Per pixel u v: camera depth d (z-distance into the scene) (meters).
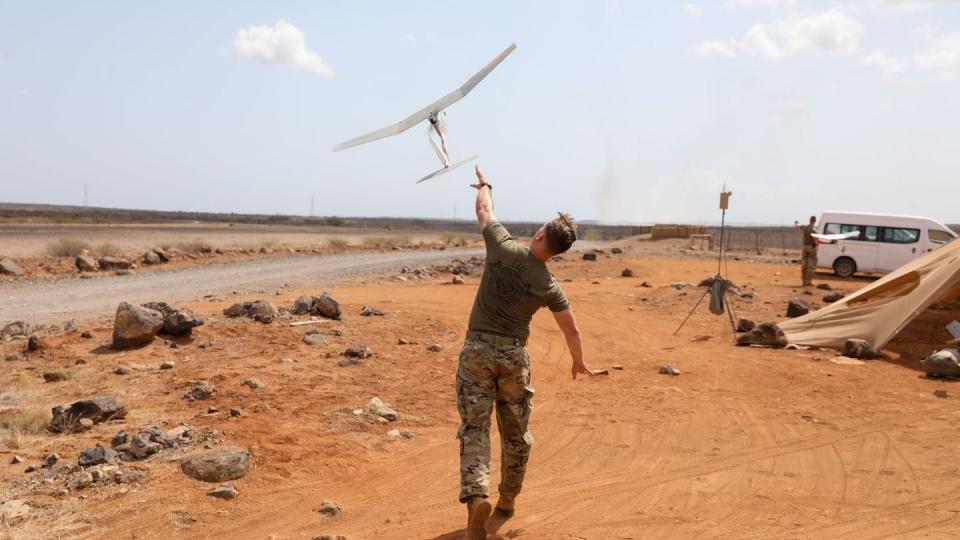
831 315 12.93
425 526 5.09
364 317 13.97
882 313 12.34
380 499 5.63
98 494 5.47
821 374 10.43
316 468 6.24
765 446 7.13
